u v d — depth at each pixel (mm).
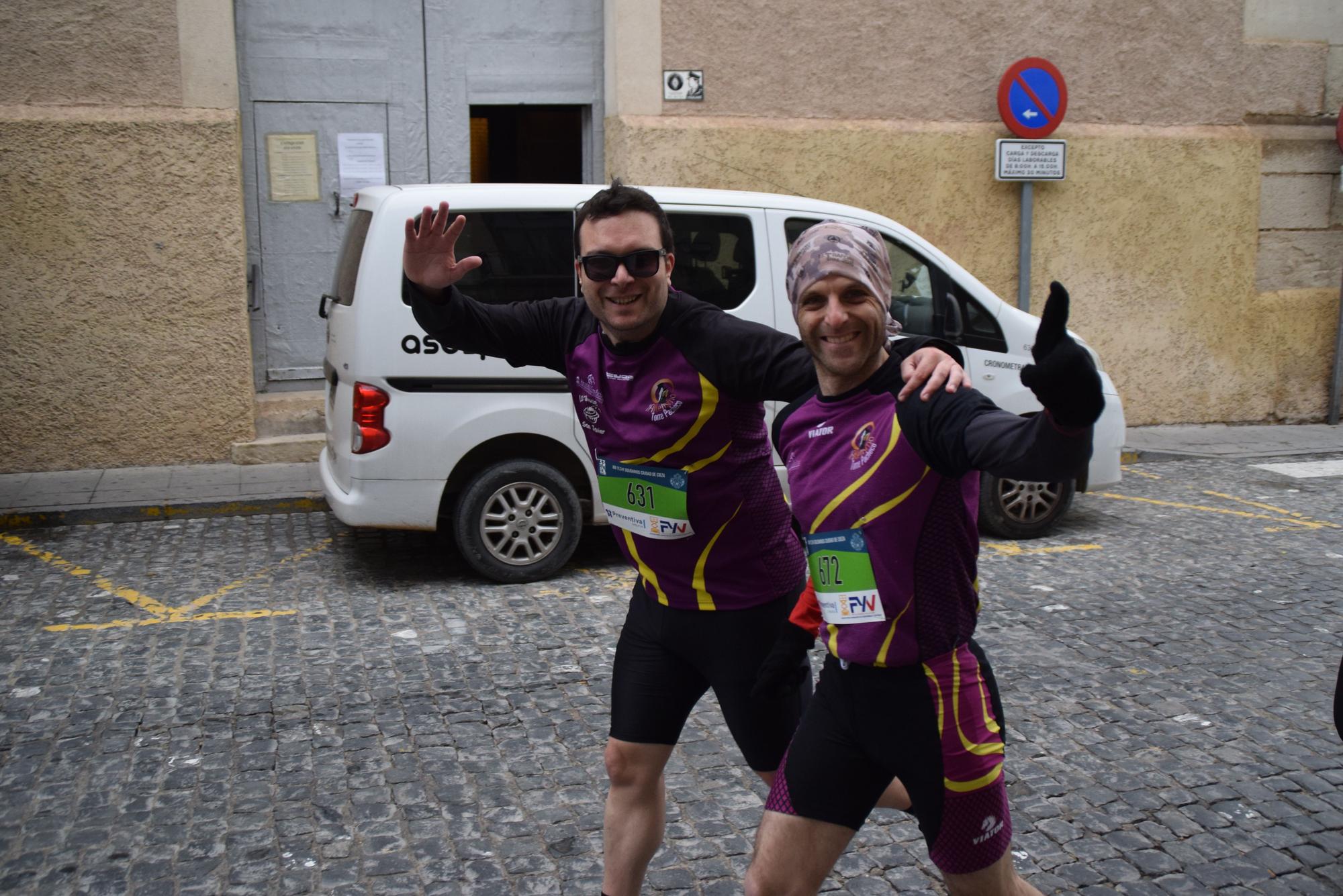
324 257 10094
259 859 3668
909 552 2328
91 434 9234
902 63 10672
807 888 2502
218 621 5965
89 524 7973
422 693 5020
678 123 10141
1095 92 11266
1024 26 10945
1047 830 3857
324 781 4199
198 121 9141
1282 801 4059
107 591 6496
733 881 3557
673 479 2826
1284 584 6676
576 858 3676
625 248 2703
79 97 9016
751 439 2842
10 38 8867
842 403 2420
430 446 6406
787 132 10383
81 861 3658
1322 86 11891
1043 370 1793
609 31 10219
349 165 10070
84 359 9148
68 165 8953
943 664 2375
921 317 7375
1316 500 8898
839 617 2430
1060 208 11250
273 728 4664
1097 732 4625
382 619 6008
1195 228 11617
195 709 4840
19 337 9023
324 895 3467
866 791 2500
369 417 6328
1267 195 11859
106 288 9133
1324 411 12242
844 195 10602
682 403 2771
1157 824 3904
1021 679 5191
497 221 6492
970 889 2467
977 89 10898
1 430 9070
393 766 4324
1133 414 11773
